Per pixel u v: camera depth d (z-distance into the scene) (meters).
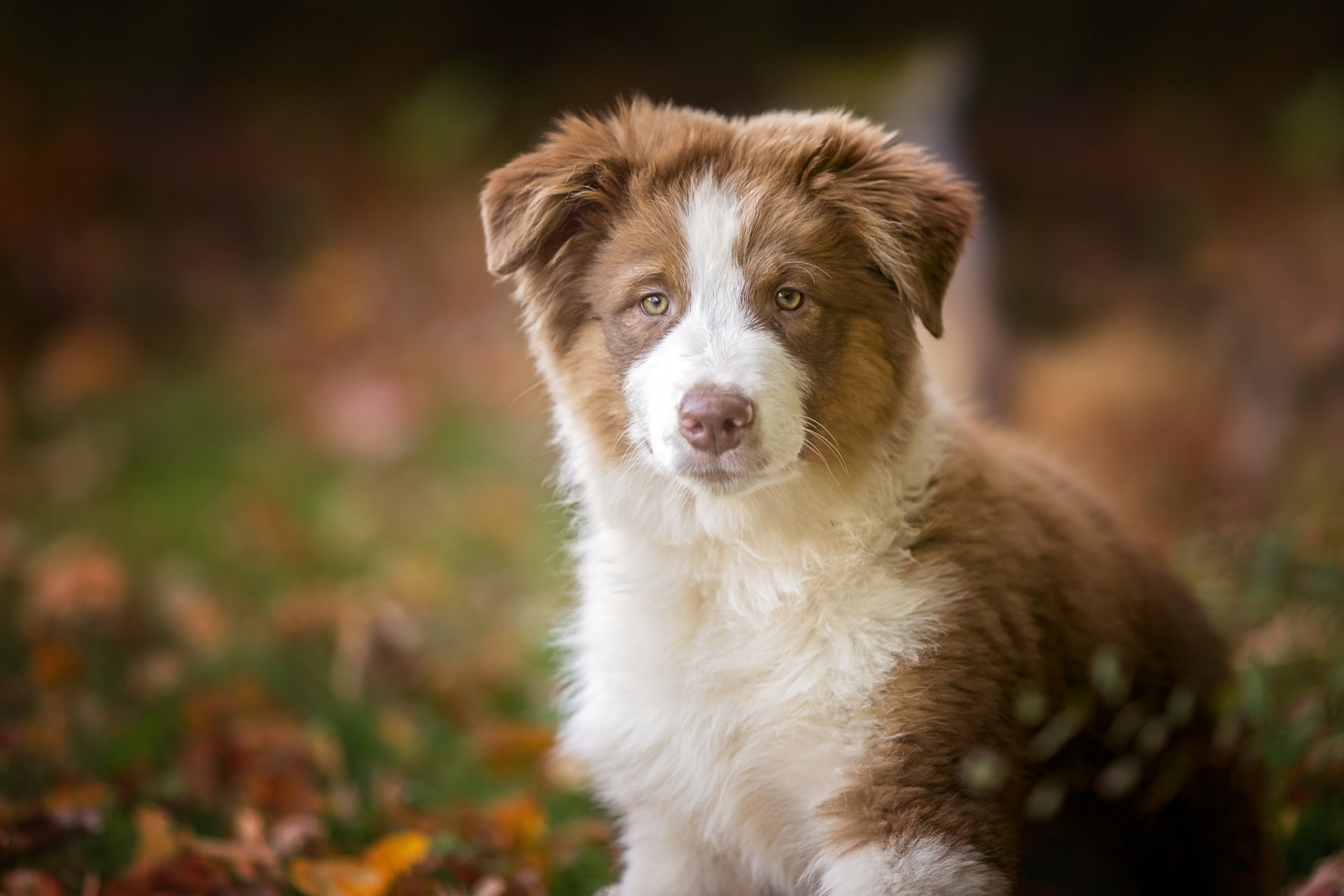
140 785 8.06
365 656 9.63
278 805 7.85
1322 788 6.82
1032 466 6.73
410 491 13.66
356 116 19.62
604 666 6.13
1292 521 7.91
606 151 6.13
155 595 11.30
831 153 6.02
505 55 19.81
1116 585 6.28
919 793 5.40
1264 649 7.93
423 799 7.99
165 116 19.38
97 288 17.16
